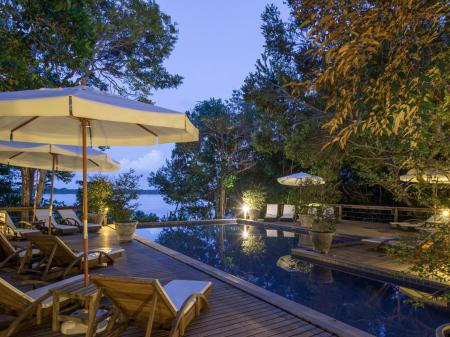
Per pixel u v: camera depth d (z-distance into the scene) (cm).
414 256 282
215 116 1923
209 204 1988
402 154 276
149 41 1355
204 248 962
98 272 581
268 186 1953
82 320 325
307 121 1170
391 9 163
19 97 331
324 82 195
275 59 1189
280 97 1174
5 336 322
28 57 629
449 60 168
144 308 310
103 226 1184
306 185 944
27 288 475
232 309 416
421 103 163
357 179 1653
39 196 1280
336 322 373
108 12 1208
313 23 184
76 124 498
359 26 168
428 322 454
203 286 409
